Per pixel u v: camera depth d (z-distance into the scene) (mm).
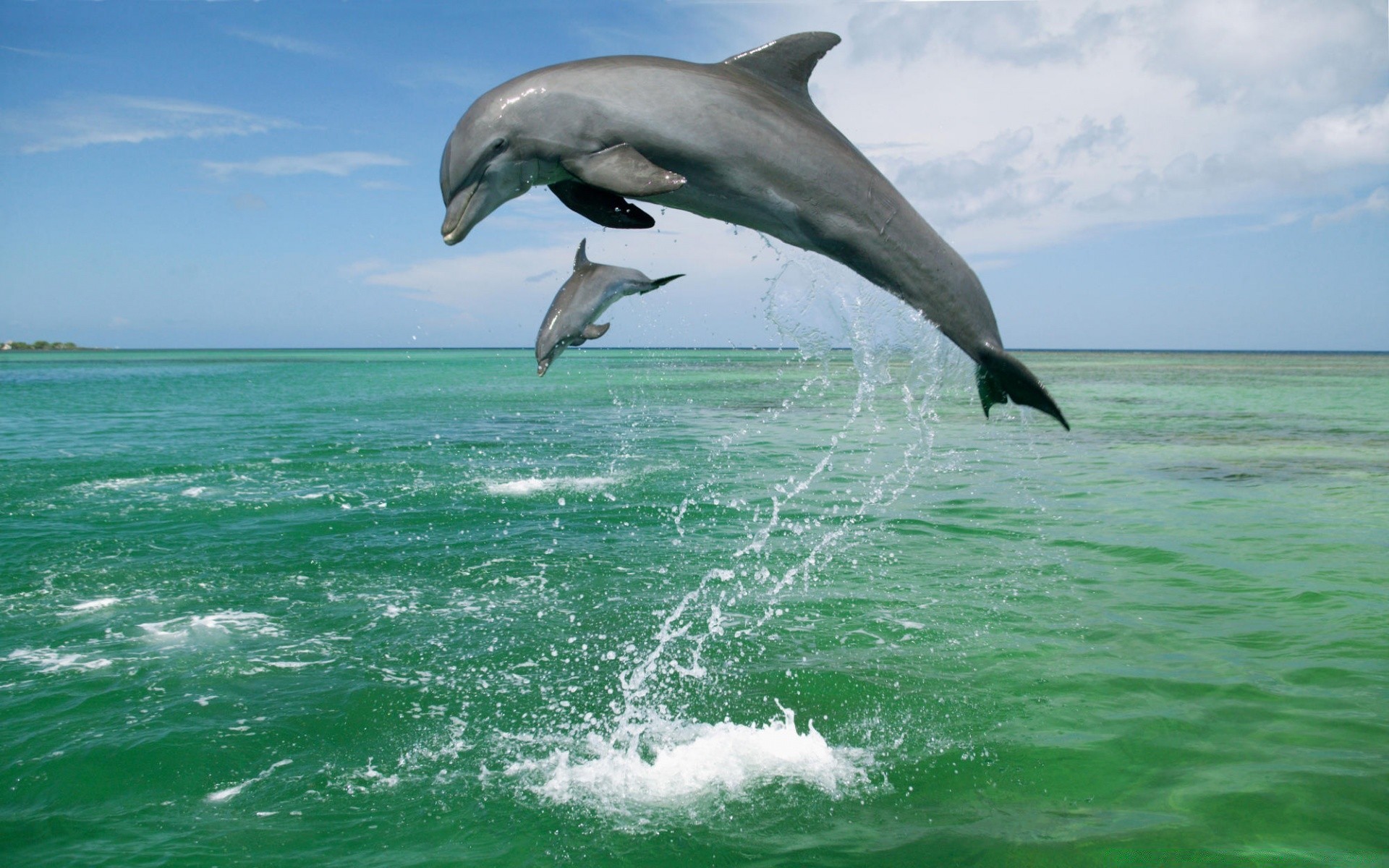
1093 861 4371
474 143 4109
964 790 5133
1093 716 5996
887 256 4492
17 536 10945
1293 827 4625
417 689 6551
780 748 5676
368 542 10734
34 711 6125
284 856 4527
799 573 9398
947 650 7199
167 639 7500
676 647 7340
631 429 23719
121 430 23516
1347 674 6598
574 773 5379
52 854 4527
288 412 29391
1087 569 9477
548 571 9500
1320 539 10727
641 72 4180
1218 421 25516
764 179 4250
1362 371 71500
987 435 21969
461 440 21188
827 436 21766
